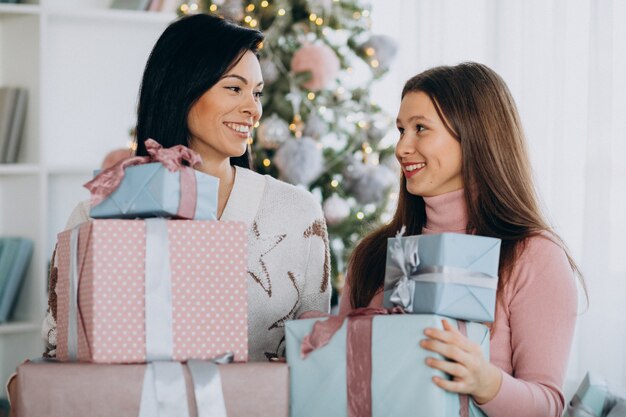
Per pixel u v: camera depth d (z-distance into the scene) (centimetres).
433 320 155
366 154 416
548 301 176
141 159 169
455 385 154
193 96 207
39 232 379
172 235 159
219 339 161
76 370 153
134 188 164
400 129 198
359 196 411
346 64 420
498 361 177
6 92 385
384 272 201
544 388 169
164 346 158
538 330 175
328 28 415
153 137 211
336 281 402
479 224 188
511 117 194
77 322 162
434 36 392
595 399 220
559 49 320
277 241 217
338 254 406
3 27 402
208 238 161
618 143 300
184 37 209
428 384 154
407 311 164
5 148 385
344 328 162
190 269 160
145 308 157
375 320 160
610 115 299
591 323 306
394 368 157
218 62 205
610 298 303
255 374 158
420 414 154
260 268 215
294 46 411
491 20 354
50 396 153
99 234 156
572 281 179
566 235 319
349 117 417
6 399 376
